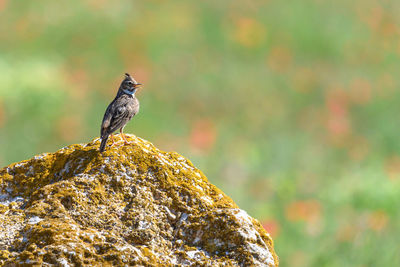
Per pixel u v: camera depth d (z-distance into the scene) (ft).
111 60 77.77
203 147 58.08
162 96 71.00
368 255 34.32
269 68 81.00
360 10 97.30
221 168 54.08
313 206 41.52
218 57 82.53
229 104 71.97
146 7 92.02
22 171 18.52
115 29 83.71
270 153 58.95
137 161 17.98
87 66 75.20
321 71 82.12
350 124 68.13
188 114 69.15
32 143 57.06
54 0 88.17
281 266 35.81
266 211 42.60
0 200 17.88
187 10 93.30
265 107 71.67
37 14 84.69
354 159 59.31
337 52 87.10
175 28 87.35
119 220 16.57
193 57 81.20
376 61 85.81
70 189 16.90
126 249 15.29
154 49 80.74
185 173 18.10
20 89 60.03
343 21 93.81
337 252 35.12
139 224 16.51
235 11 94.53
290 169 55.67
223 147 59.47
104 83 71.77
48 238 15.34
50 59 74.28
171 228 16.74
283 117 69.87
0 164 54.75
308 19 92.68
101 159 17.87
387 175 46.62
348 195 42.11
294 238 38.19
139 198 17.07
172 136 61.82
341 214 40.40
